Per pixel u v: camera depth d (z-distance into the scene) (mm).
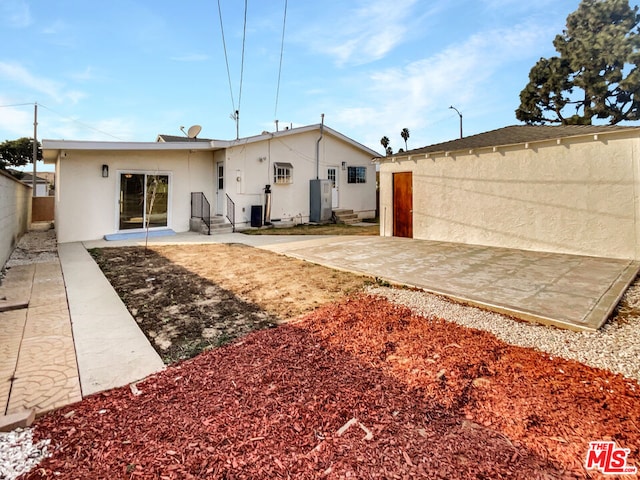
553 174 7797
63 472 1682
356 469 1695
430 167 10008
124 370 2740
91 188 10719
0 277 5859
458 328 3520
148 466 1715
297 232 12352
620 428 1957
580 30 19594
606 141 7086
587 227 7375
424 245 9000
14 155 32062
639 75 16766
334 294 4805
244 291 4992
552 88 20031
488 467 1697
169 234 11812
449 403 2244
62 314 4078
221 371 2697
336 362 2828
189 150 12547
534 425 2008
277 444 1876
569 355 2904
